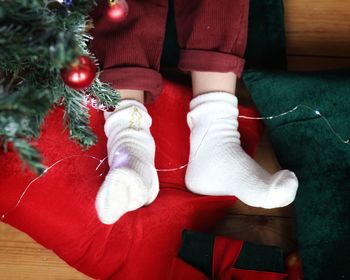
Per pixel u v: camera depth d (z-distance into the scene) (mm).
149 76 815
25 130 570
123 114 800
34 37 514
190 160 847
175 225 847
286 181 738
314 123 838
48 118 845
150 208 846
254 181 761
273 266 793
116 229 832
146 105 911
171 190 867
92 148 855
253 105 962
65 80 565
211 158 808
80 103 709
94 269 831
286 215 912
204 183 823
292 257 842
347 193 789
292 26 1014
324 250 776
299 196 824
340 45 1005
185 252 808
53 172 828
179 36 868
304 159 832
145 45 837
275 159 941
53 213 817
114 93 744
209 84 825
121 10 685
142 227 835
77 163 841
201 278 780
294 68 999
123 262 828
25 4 529
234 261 792
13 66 616
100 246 826
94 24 815
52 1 609
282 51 974
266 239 902
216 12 819
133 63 807
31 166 527
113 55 805
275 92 871
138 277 821
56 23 569
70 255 831
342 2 1015
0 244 917
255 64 975
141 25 824
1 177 814
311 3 1009
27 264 912
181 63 837
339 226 776
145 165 769
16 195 814
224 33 818
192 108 842
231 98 828
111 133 806
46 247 837
